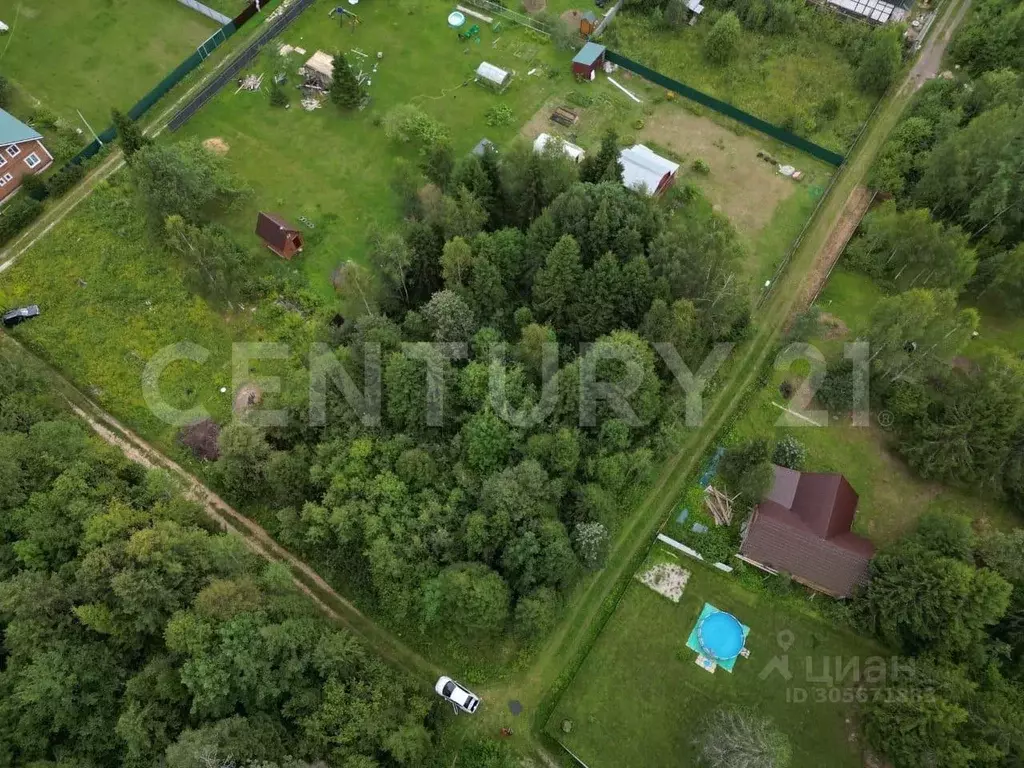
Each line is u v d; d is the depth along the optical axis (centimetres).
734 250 7094
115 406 7225
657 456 6638
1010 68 9088
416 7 10394
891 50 8969
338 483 5966
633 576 6375
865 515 6644
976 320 6525
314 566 6412
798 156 8931
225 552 5753
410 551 5731
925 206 8100
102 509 5931
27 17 10312
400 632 6175
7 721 5016
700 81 9631
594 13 10269
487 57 9869
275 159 8994
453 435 6500
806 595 6247
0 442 6019
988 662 5525
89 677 5194
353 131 9212
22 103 9412
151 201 7731
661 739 5728
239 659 5094
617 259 6994
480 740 5744
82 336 7669
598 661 6041
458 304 6700
